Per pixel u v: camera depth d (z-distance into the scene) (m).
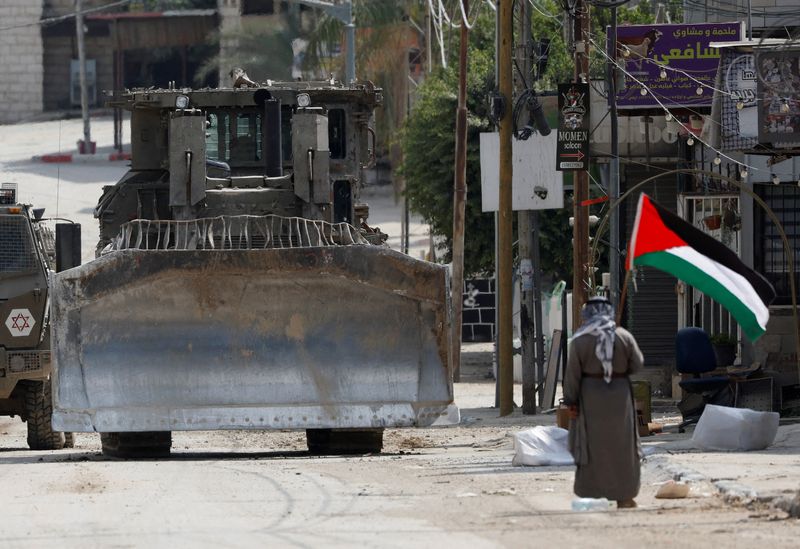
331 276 57.41
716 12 91.81
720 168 87.94
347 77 136.00
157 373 57.47
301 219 61.62
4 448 74.31
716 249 45.91
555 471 52.75
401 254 57.50
